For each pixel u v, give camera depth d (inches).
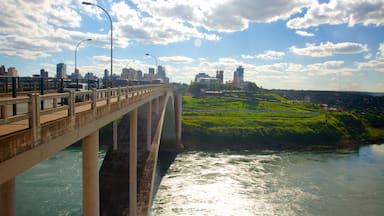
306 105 5743.1
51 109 346.0
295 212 1294.3
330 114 4306.1
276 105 5457.7
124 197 1003.3
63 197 1317.7
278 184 1694.1
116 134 1306.6
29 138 297.4
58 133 363.9
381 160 2436.0
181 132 3080.7
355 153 2807.6
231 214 1253.1
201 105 5034.5
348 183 1732.3
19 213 1155.9
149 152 1284.4
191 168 2028.8
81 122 440.8
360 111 5654.5
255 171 1985.7
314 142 3297.2
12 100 267.4
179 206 1320.1
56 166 1839.3
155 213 1237.1
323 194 1533.0
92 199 518.3
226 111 4448.8
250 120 3671.3
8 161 262.8
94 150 515.8
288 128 3405.5
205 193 1503.4
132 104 833.5
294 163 2274.9
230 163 2230.6
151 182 1117.1
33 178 1589.6
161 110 1795.0
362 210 1331.2
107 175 1095.6
